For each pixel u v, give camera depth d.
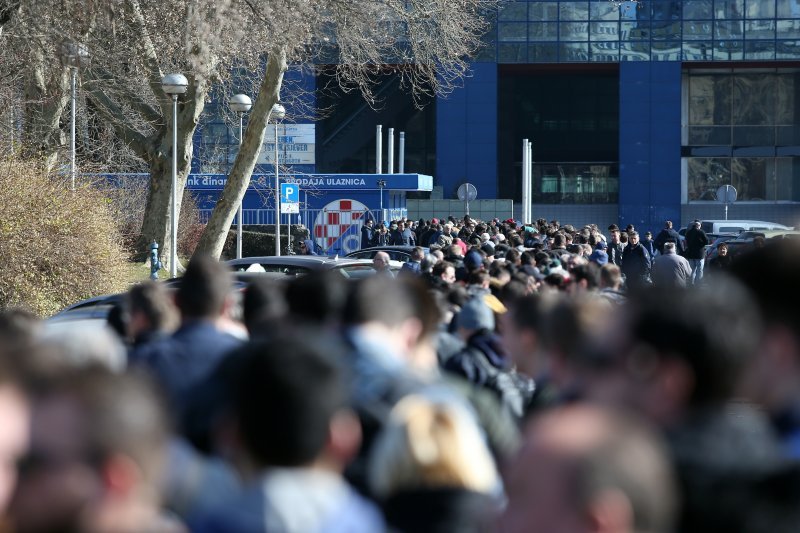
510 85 170.00
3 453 4.85
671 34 150.25
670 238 75.12
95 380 4.84
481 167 153.25
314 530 5.99
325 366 6.25
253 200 94.12
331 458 6.24
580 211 168.62
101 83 61.97
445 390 9.52
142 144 66.12
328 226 93.81
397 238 83.38
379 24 61.44
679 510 5.95
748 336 6.02
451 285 24.19
